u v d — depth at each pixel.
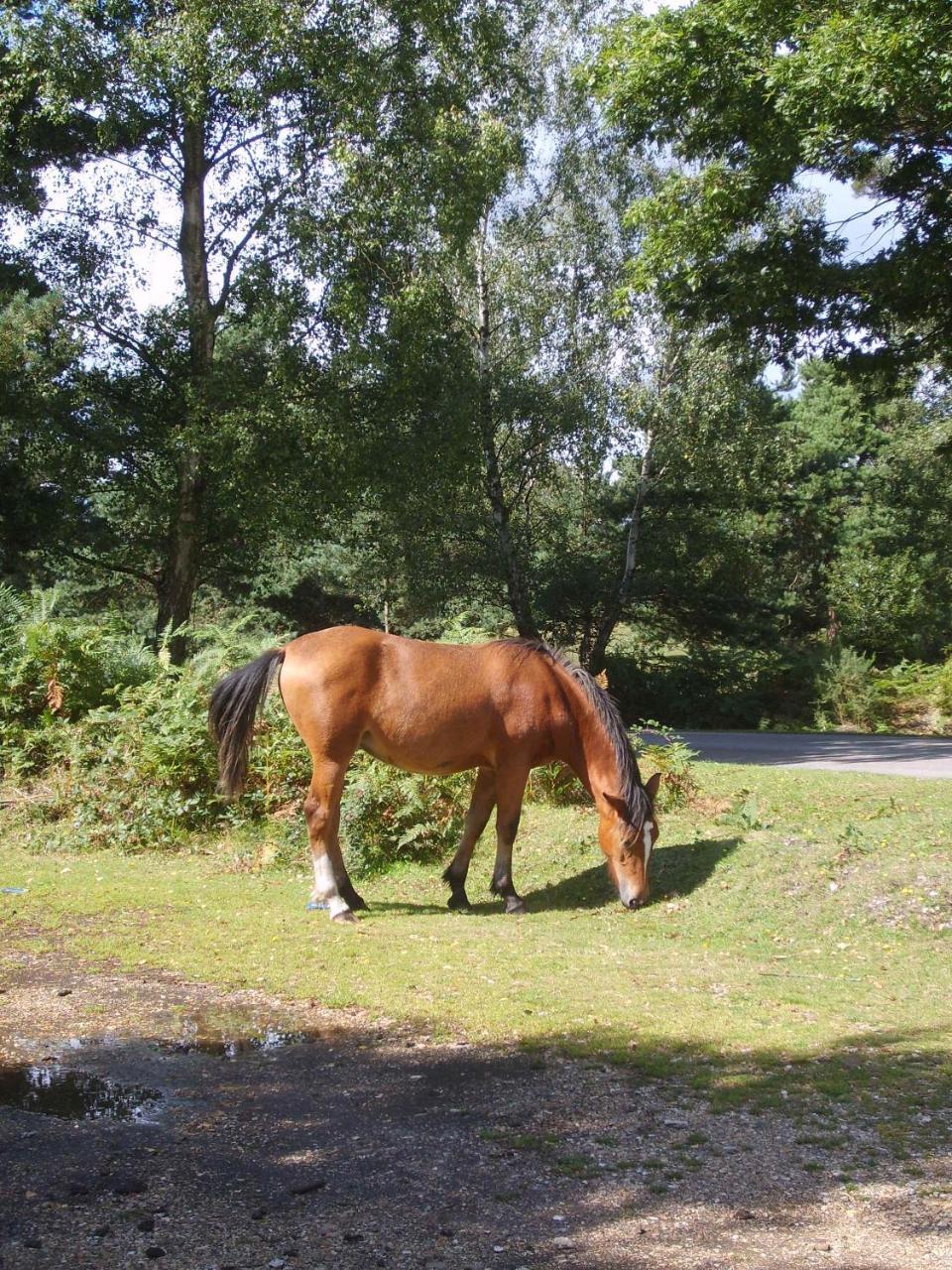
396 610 35.78
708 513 33.66
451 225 20.86
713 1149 4.14
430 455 21.69
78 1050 5.35
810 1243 3.44
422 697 8.29
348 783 10.34
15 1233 3.43
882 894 7.94
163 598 23.38
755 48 14.02
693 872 8.94
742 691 32.78
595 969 6.74
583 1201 3.74
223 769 8.40
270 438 19.69
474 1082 4.88
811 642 39.53
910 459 40.75
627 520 34.16
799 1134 4.27
